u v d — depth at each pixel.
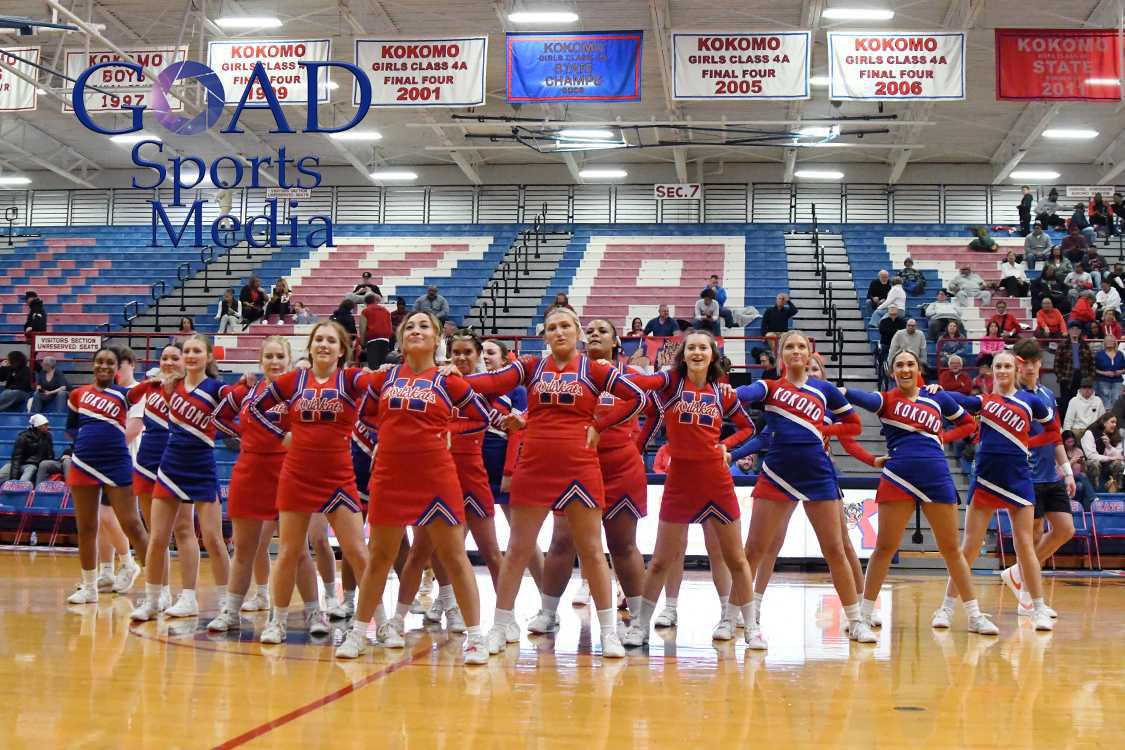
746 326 19.45
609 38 14.88
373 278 23.31
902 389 6.75
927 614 7.90
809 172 26.47
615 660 5.55
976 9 16.67
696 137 24.59
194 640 5.96
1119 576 11.46
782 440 6.21
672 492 6.03
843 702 4.56
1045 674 5.30
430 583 8.85
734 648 6.04
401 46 15.40
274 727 3.94
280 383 5.87
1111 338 15.04
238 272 23.95
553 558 6.57
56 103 22.11
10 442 15.47
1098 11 17.81
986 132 24.42
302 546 5.92
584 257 23.67
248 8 18.81
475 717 4.16
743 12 18.38
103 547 8.34
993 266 22.39
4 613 6.95
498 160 27.80
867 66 14.47
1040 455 8.34
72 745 3.64
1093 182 26.38
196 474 6.72
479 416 5.48
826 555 6.33
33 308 18.45
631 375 5.88
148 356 16.36
